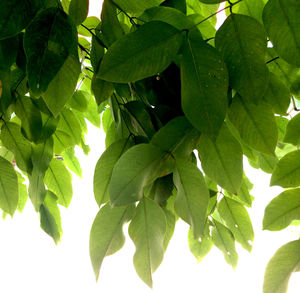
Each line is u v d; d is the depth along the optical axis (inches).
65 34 14.2
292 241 18.0
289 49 13.4
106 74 14.3
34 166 22.6
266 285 17.6
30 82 13.5
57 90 14.8
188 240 26.6
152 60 14.5
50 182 27.1
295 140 17.6
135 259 17.2
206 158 16.6
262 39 14.2
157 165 15.9
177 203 16.3
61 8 14.8
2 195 21.4
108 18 17.5
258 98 14.4
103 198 18.2
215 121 13.7
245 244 24.1
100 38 18.4
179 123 16.4
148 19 17.3
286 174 18.6
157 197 20.0
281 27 13.4
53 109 14.7
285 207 19.0
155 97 19.5
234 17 14.3
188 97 13.9
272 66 17.9
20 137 23.2
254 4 16.7
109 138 23.1
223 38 14.5
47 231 24.5
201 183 16.0
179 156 16.3
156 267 16.9
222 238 24.5
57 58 13.8
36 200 23.5
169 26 14.7
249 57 14.3
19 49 18.1
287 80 17.9
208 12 21.0
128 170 15.5
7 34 13.4
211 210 24.2
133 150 15.7
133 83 20.0
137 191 15.5
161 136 16.3
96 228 17.5
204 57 14.2
